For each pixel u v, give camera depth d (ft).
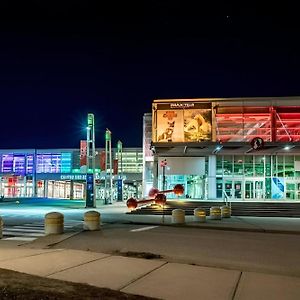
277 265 38.78
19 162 279.69
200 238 58.08
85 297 23.77
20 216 100.83
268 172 150.51
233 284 29.17
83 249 47.03
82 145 154.61
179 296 25.76
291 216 105.19
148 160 177.06
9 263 35.53
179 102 146.10
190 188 155.53
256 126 143.13
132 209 118.83
